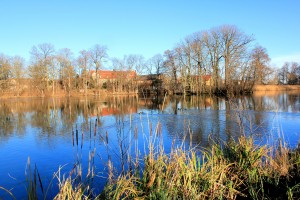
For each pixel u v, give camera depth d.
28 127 19.55
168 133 15.70
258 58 53.59
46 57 64.31
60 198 4.48
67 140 14.64
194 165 5.77
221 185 5.22
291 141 12.32
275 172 6.08
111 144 12.39
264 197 5.25
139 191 5.06
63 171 9.35
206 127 17.50
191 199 4.89
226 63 47.69
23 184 8.29
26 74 62.66
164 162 6.12
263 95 45.69
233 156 6.62
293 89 61.97
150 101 40.94
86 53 68.00
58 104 41.00
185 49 53.84
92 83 70.12
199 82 52.88
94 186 7.09
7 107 37.47
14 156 11.77
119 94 60.66
